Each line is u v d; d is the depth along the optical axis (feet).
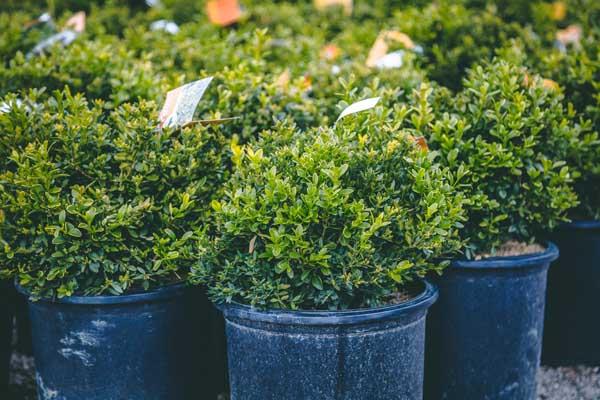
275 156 5.53
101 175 5.63
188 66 7.08
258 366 5.42
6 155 5.72
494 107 5.95
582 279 6.66
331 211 5.26
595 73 6.58
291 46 7.61
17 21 7.61
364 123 5.67
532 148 6.04
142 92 6.35
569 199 5.98
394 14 8.52
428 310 5.99
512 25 7.14
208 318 6.06
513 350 5.99
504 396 6.02
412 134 5.84
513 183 5.94
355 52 7.54
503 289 5.91
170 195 5.67
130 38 7.52
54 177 5.57
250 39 7.27
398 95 6.06
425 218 5.44
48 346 5.76
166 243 5.67
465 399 6.01
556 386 6.72
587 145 6.26
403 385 5.47
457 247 5.60
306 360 5.33
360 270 5.36
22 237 5.64
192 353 5.92
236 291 5.39
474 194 5.89
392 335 5.38
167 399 5.82
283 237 5.28
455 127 5.92
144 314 5.69
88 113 5.75
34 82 6.41
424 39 7.16
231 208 5.34
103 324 5.65
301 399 5.36
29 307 5.86
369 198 5.41
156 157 5.66
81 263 5.57
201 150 5.81
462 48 6.91
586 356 6.79
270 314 5.30
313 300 5.44
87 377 5.71
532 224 6.14
